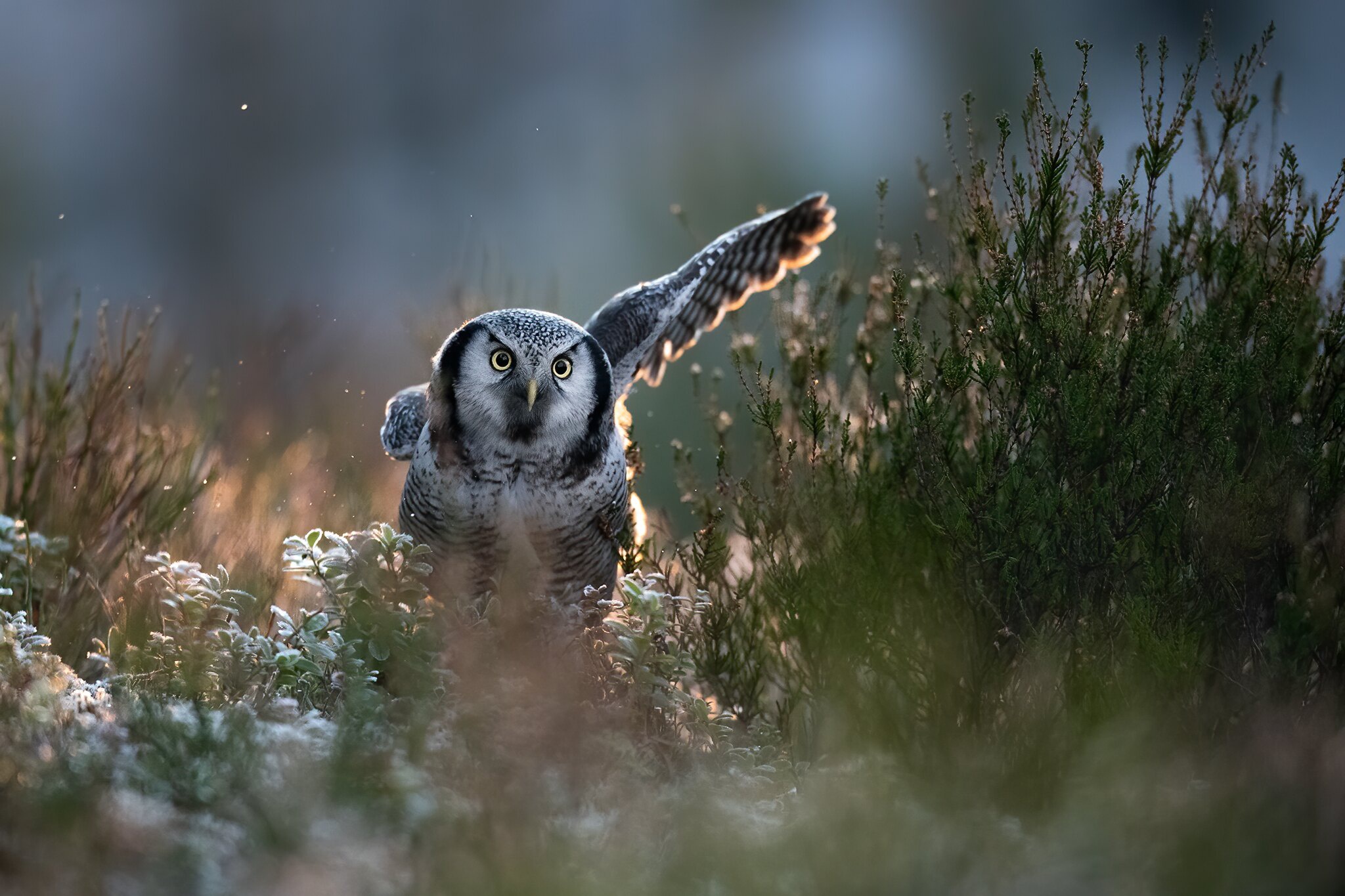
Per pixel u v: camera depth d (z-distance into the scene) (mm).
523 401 9438
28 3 45188
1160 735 7809
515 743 7371
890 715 8547
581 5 49438
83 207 44531
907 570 8961
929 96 45250
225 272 44188
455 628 8672
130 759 6578
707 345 26234
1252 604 8523
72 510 10594
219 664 7969
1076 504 8609
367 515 13086
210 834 5980
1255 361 8617
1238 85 9453
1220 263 9086
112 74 45875
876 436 9773
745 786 7621
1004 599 8656
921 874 5762
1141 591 8609
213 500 12219
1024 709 8242
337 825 6020
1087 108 8812
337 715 7785
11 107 44156
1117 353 8797
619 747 7543
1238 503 8203
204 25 46562
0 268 40875
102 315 12094
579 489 9734
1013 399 8992
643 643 8273
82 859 5480
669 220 43812
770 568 9453
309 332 18172
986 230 8961
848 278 10836
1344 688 8102
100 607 10016
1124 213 9000
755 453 10508
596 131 47000
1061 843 6180
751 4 48719
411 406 10797
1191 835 6078
